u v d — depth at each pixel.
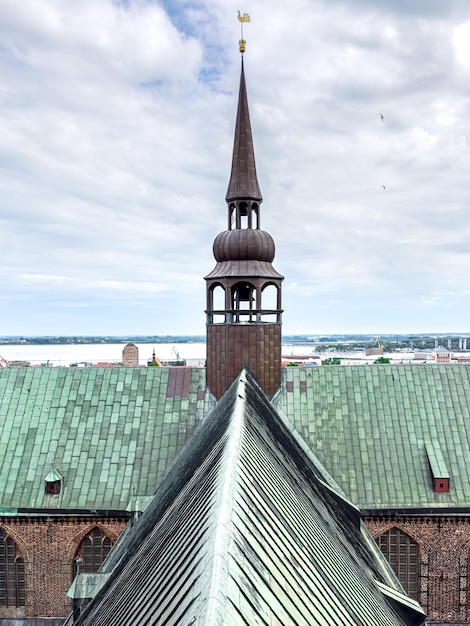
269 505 14.15
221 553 9.45
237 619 8.02
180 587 10.34
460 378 41.00
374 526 35.66
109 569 28.11
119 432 38.66
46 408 40.03
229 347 39.50
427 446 37.66
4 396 40.78
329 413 39.31
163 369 41.81
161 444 38.00
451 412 39.31
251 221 40.41
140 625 10.94
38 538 35.75
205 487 14.88
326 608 12.40
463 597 35.72
